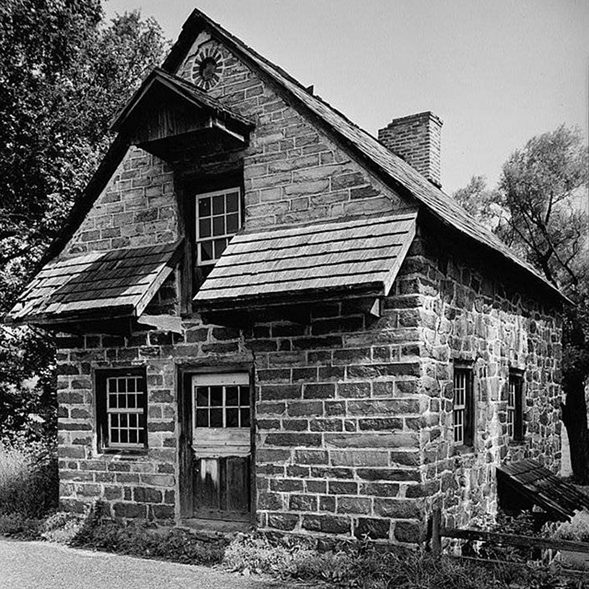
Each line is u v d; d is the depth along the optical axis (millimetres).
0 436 19219
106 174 10938
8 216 17891
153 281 9500
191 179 10219
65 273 10844
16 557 9211
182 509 9750
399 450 8086
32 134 17656
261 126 9531
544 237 26016
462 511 9273
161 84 9195
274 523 8812
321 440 8578
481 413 10383
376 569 7520
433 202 9609
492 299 11078
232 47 9805
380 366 8289
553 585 7250
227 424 9641
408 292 8234
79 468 10695
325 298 7797
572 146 25500
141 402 10461
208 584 7742
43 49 17500
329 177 8945
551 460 14211
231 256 9031
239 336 9383
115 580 8016
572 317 23578
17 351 19000
